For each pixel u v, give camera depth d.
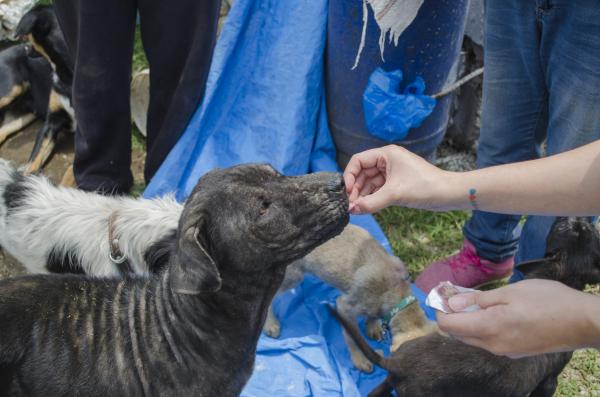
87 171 4.18
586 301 1.74
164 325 2.33
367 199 2.49
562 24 2.65
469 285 3.90
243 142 4.33
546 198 2.08
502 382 2.86
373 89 4.02
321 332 3.61
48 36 4.30
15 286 2.37
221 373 2.39
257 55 4.50
